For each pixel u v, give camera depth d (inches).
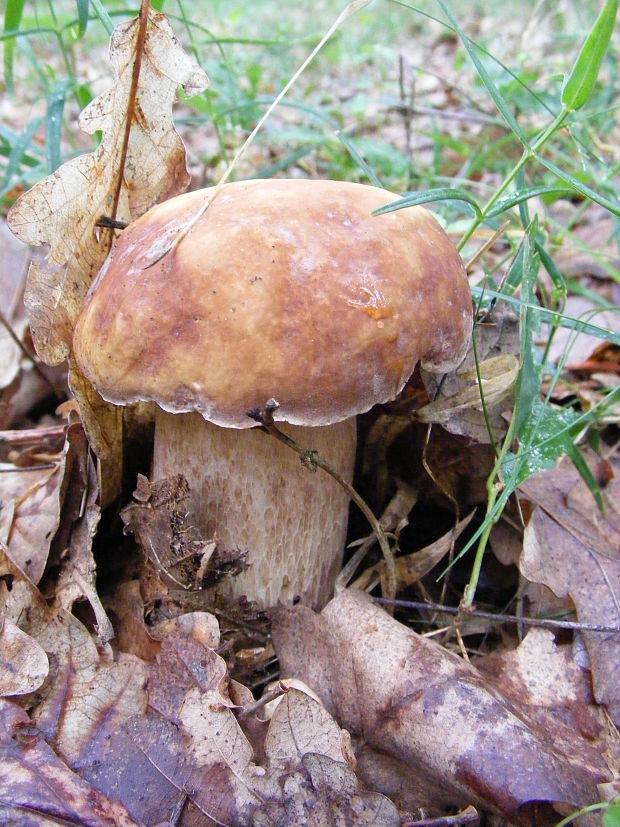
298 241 6.1
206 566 7.1
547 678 7.1
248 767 6.1
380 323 6.1
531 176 14.6
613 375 11.1
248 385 5.9
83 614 7.5
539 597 7.9
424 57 32.0
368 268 6.2
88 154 7.5
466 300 6.9
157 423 7.7
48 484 8.7
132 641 7.3
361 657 7.0
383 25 36.2
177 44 7.4
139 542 7.5
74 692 6.7
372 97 23.3
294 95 21.4
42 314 7.7
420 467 8.8
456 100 22.5
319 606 8.0
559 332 11.9
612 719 6.8
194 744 6.3
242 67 22.0
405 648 6.9
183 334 6.1
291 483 7.2
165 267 6.3
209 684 6.6
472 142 18.5
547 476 9.0
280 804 5.9
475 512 8.7
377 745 6.6
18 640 6.8
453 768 6.1
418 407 8.5
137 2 16.3
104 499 8.2
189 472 7.4
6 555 7.4
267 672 7.6
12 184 12.3
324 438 7.3
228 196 6.6
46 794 5.9
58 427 10.5
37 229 7.5
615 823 5.1
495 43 28.9
